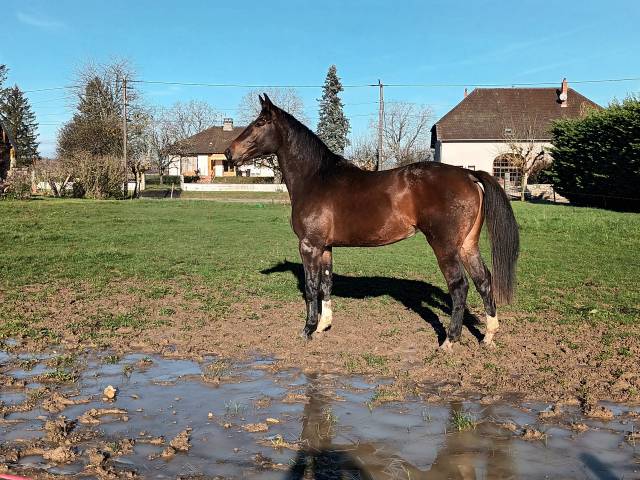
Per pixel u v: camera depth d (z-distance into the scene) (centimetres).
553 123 3647
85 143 5269
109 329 714
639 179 2741
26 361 585
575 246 1581
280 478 362
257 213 2808
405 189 613
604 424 444
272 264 1242
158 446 404
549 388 517
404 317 785
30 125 8725
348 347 649
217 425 441
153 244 1566
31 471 365
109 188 3809
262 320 767
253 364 592
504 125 4947
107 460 382
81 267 1152
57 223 2059
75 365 582
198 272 1123
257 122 690
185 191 5156
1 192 3161
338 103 6303
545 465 379
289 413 466
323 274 707
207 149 7644
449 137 4922
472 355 614
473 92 5275
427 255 1439
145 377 551
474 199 604
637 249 1509
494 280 609
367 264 1272
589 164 3067
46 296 891
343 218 643
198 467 374
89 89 6081
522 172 4203
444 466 379
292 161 683
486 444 411
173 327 728
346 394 510
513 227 606
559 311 809
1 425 434
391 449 403
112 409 466
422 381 543
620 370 557
